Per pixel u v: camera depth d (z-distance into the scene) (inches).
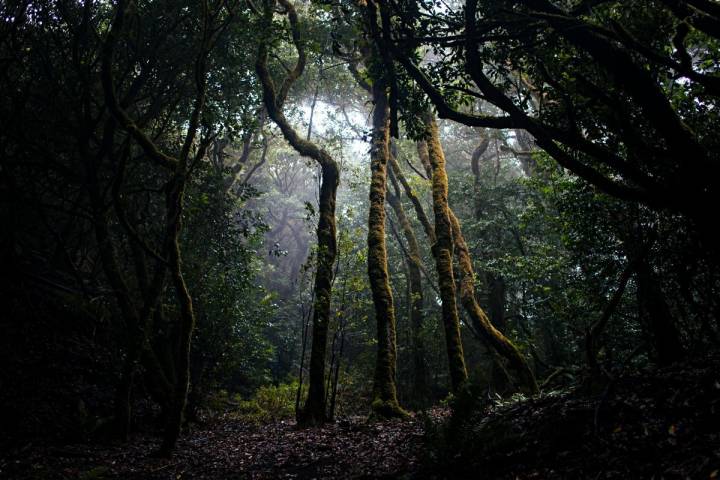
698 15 200.1
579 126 313.3
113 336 516.4
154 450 365.7
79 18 478.3
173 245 356.2
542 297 605.9
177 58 508.7
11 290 444.5
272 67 688.4
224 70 557.3
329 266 512.7
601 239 398.9
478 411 253.3
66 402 413.7
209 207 556.4
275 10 523.2
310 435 415.8
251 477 284.7
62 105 474.0
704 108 311.7
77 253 557.9
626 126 234.8
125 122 378.3
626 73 210.2
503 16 258.8
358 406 732.0
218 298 567.8
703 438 156.6
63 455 329.7
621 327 463.8
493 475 193.8
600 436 189.0
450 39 249.1
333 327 554.3
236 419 623.2
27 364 423.2
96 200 437.4
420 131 303.0
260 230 615.2
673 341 342.0
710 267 315.6
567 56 284.7
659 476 142.9
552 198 438.9
